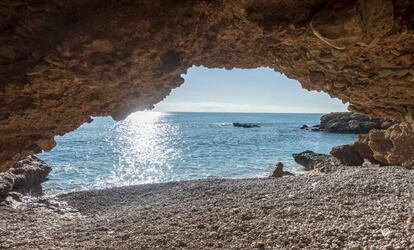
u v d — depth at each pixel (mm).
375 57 4109
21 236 12125
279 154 39031
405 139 19859
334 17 3432
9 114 4223
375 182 16312
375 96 5254
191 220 12453
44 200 18422
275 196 15406
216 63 5516
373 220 10672
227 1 3846
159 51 4211
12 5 3609
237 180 21641
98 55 3869
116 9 3764
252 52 5129
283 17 3932
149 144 51094
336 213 11883
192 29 4168
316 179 18875
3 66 3861
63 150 41938
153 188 20953
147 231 11492
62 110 4789
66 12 3760
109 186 23891
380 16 3287
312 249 8883
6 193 17672
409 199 13312
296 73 5531
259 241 9664
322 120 71000
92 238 11492
